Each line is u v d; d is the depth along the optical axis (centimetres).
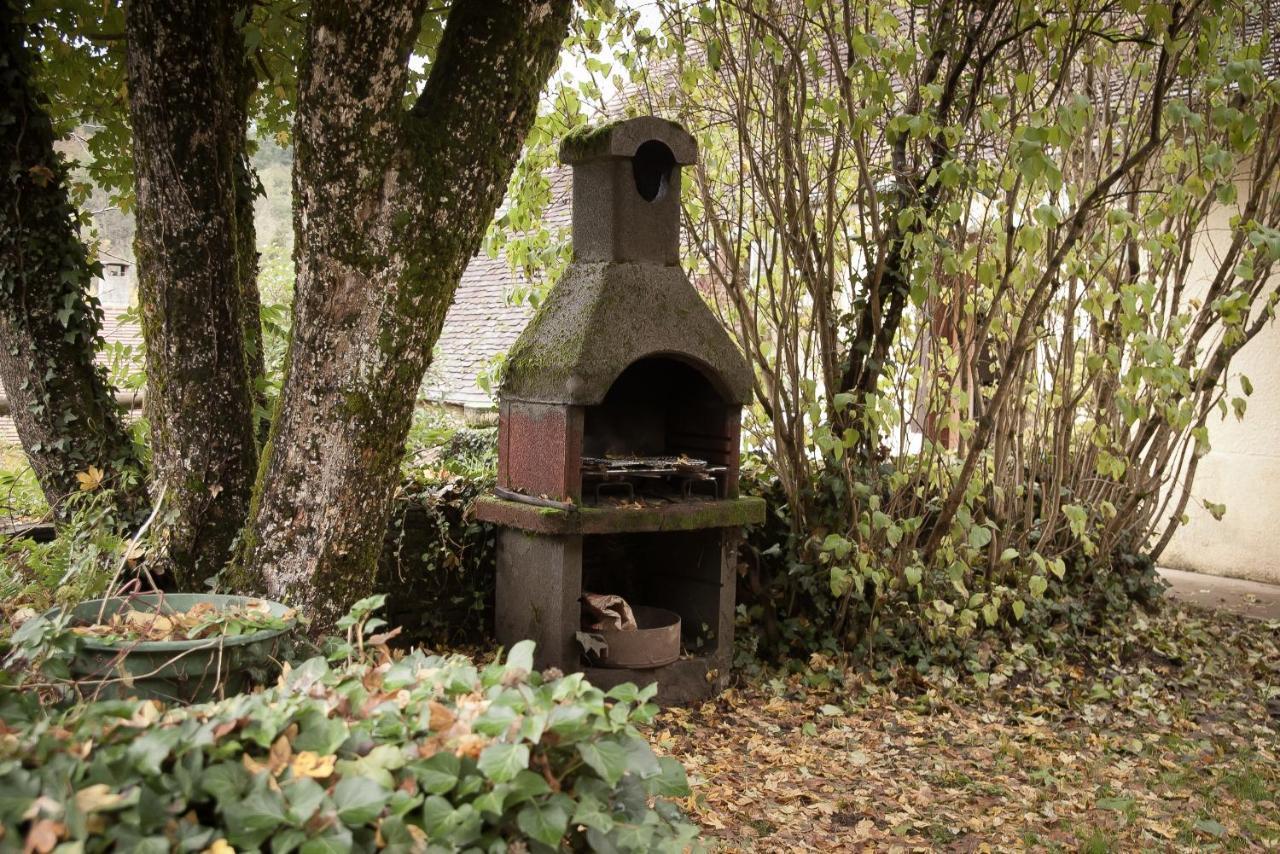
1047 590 704
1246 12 682
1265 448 887
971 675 624
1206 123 675
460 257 418
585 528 524
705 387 587
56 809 193
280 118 723
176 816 212
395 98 390
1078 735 547
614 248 545
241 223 585
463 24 411
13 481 589
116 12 632
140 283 498
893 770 493
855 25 624
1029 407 746
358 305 400
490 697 246
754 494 654
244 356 512
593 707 237
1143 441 731
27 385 519
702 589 598
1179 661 674
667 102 695
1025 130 510
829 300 638
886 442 797
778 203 628
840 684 600
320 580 410
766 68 644
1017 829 431
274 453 417
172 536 490
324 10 377
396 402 412
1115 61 707
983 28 591
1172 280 873
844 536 629
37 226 512
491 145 413
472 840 221
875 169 636
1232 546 909
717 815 432
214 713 241
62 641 297
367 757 232
